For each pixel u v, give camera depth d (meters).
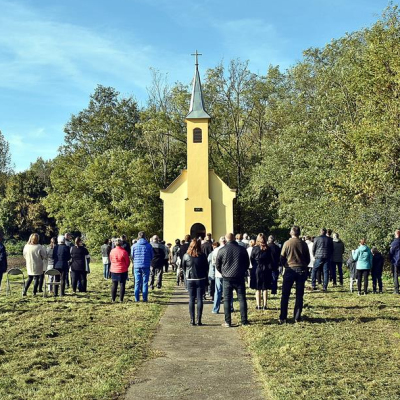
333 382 7.15
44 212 67.06
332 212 27.66
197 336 10.60
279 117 39.62
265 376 7.49
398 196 23.39
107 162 47.28
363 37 32.00
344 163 28.64
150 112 49.75
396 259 16.77
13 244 63.38
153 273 19.64
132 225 43.75
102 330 11.05
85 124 60.94
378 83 24.97
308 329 10.80
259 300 13.76
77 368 8.06
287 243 11.71
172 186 43.06
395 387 6.89
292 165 34.44
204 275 12.03
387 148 22.80
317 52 36.62
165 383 7.31
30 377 7.51
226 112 50.41
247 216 50.06
